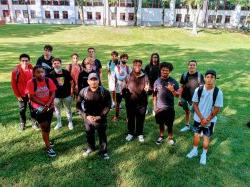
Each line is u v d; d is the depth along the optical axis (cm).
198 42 3559
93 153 602
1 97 945
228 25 6016
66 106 698
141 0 5784
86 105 548
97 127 555
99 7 5947
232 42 3762
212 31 4266
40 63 707
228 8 5931
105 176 527
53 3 5997
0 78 1206
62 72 661
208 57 2123
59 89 664
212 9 5944
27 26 3806
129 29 3869
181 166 568
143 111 640
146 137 690
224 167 571
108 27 3922
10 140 646
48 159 575
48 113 561
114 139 673
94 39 3244
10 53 1894
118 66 755
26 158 575
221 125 784
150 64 791
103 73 1388
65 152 604
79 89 691
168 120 629
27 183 500
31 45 2395
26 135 672
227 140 691
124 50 2353
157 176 533
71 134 687
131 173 539
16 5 6059
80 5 4778
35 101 555
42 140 651
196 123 575
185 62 1830
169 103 616
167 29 4078
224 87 1209
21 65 641
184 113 870
